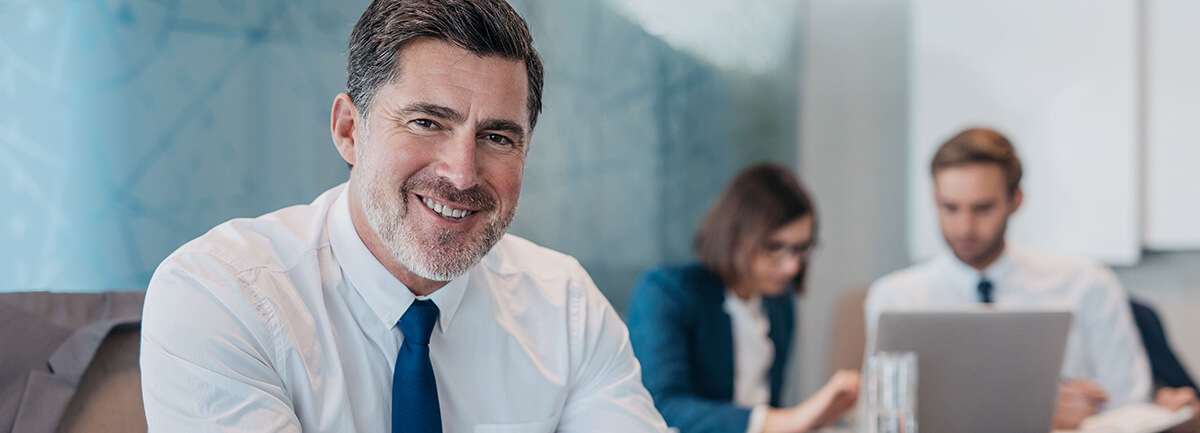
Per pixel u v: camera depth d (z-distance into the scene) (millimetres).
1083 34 3572
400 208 1112
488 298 1292
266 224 1211
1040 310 1786
